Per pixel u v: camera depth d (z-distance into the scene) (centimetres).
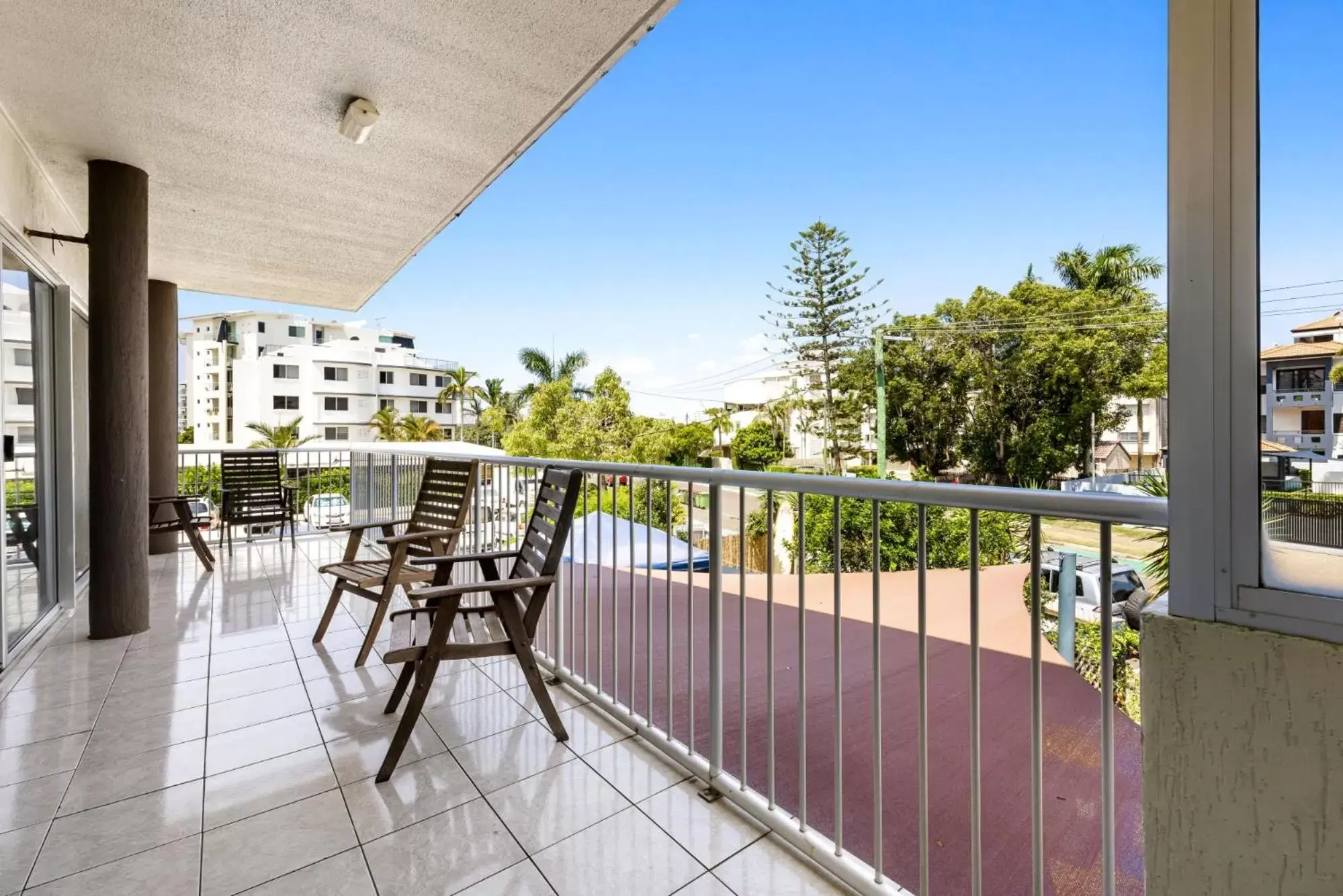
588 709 239
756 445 2750
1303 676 72
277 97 280
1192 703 81
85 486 438
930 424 2489
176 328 572
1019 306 2417
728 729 240
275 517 565
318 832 165
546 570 223
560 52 250
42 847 159
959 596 494
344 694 253
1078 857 168
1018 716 266
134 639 324
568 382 2833
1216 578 79
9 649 300
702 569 557
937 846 170
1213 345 79
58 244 371
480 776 191
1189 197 81
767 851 158
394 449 554
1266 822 75
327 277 563
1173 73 82
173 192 379
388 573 288
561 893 143
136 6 221
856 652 347
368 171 353
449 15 229
